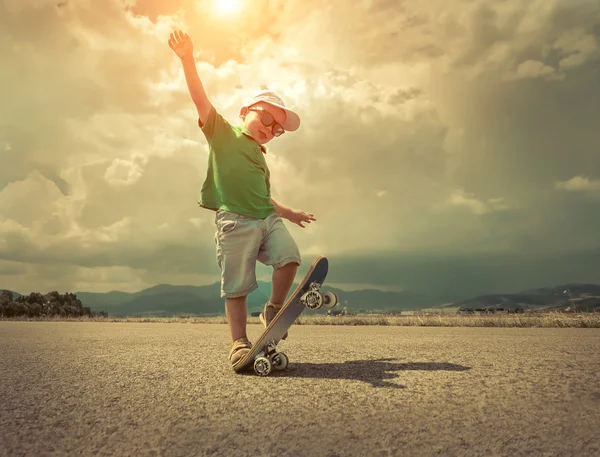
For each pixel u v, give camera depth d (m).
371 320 8.90
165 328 7.63
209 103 2.89
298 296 2.43
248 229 2.75
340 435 1.34
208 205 2.91
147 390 1.99
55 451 1.26
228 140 2.89
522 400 1.70
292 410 1.62
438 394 1.82
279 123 3.08
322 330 6.56
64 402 1.78
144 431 1.41
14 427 1.47
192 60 2.87
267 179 3.08
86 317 13.16
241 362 2.43
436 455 1.18
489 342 3.97
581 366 2.43
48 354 3.35
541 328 6.52
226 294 2.71
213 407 1.68
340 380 2.16
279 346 3.81
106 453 1.24
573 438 1.28
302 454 1.20
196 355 3.25
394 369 2.42
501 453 1.18
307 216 3.37
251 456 1.20
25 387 2.08
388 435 1.33
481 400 1.71
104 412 1.63
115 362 2.88
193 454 1.22
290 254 2.76
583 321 6.89
